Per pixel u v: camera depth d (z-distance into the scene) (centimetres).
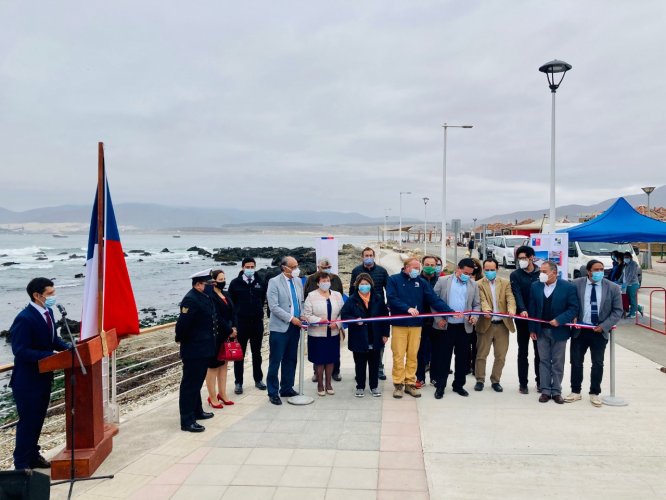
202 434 609
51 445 829
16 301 3167
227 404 725
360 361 746
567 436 583
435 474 491
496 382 771
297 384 844
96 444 525
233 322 728
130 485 483
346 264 4925
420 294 735
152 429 630
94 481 491
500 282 755
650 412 665
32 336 524
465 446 557
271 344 734
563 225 2661
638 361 962
